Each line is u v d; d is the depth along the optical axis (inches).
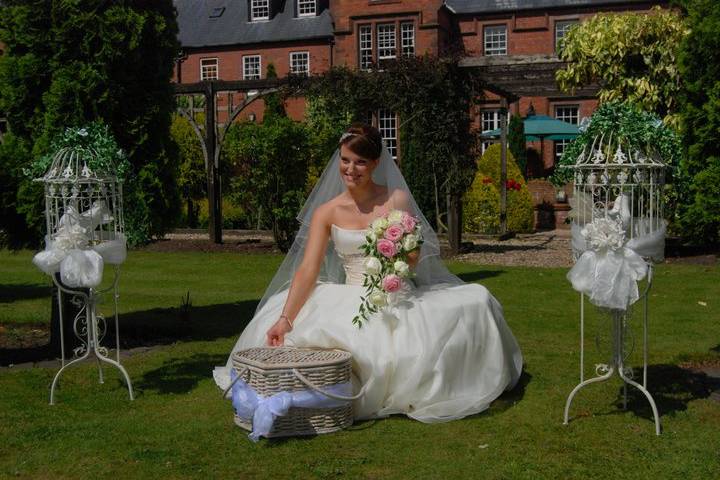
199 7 1354.6
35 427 160.1
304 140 543.8
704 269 409.4
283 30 1257.4
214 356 226.5
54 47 232.2
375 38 1165.1
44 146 227.9
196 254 532.7
